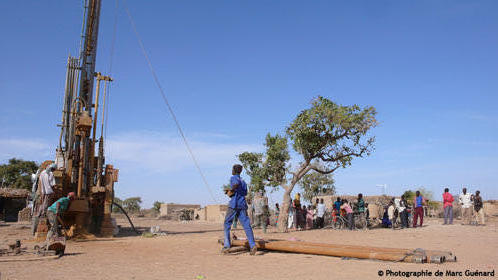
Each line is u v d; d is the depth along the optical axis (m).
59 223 13.26
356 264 6.96
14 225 26.30
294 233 16.06
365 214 20.09
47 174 12.92
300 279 5.64
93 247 10.83
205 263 7.34
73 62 16.33
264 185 22.25
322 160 18.34
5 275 6.01
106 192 15.89
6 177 58.25
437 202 37.38
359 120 16.78
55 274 6.15
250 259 7.79
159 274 6.17
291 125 17.91
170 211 55.12
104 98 17.05
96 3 16.89
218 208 41.62
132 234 17.70
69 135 15.41
